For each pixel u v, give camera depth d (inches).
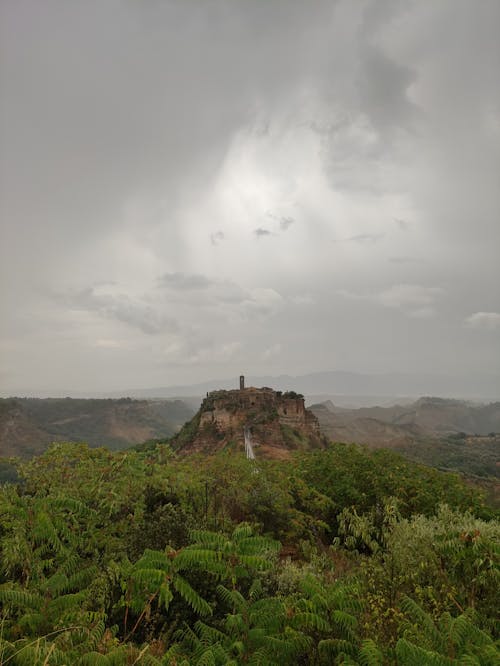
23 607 254.8
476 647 187.5
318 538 552.4
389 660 197.3
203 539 289.7
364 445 898.1
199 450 3065.9
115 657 189.8
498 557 271.9
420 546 318.0
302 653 213.3
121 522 425.1
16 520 365.7
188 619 281.6
